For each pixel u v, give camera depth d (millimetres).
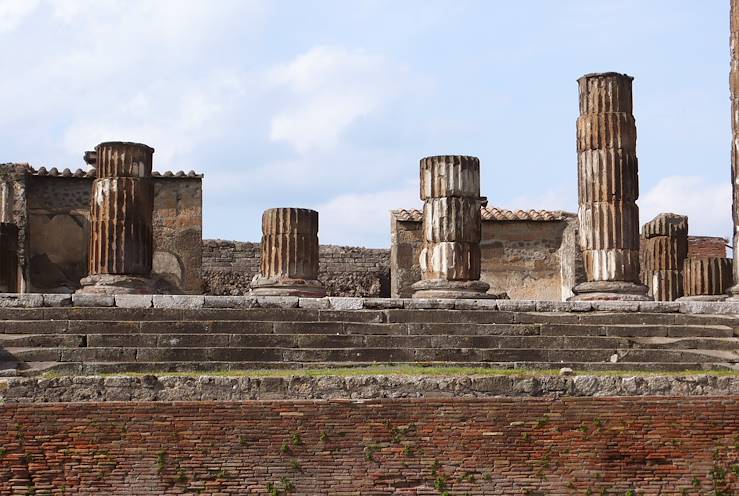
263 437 16188
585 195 23297
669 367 18953
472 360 18734
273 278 23438
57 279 30562
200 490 15984
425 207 23234
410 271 33781
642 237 34094
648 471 16953
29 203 30547
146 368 17500
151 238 22438
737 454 17141
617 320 20266
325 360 18344
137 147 22156
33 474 15750
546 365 18672
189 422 16078
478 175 23297
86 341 17969
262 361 18062
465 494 16500
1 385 15875
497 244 34000
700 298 25703
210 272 38281
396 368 17875
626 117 23266
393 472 16391
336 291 39406
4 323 18094
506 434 16703
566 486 16719
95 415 15930
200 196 31547
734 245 22484
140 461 15938
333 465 16281
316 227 23875
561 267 34031
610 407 16984
